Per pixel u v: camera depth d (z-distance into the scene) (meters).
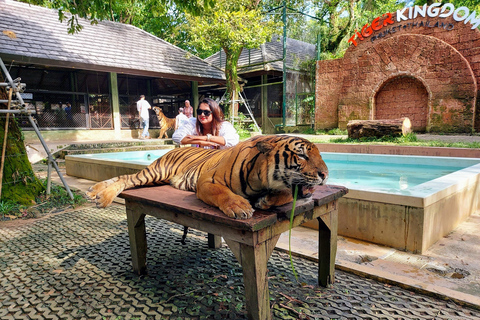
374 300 2.42
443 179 4.21
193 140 3.29
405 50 12.47
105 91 16.86
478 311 2.27
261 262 1.92
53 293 2.56
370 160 8.27
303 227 4.12
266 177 1.88
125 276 2.81
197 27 13.62
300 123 17.38
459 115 11.52
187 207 2.10
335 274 2.87
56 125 14.43
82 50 13.82
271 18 16.08
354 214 3.76
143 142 13.53
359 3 20.20
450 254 3.26
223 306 2.34
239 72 18.31
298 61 17.00
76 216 4.64
